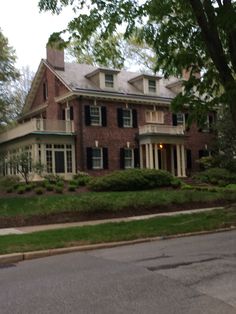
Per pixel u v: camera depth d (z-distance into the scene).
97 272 7.14
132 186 23.78
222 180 27.91
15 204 17.69
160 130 31.66
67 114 30.86
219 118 32.88
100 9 14.19
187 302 5.30
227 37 13.80
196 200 18.42
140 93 32.88
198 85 15.82
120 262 8.02
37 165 25.98
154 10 14.12
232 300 5.37
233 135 31.88
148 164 31.23
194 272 6.91
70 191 23.05
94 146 29.92
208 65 15.65
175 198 17.78
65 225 13.39
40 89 35.12
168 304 5.24
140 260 8.15
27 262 8.65
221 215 14.70
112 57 16.03
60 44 14.81
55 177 25.94
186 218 14.19
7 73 29.84
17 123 36.94
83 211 15.09
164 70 15.77
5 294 5.97
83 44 15.34
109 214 15.41
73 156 29.67
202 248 9.39
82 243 10.05
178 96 15.91
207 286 6.02
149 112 33.25
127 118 31.97
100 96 30.25
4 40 29.02
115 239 10.57
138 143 32.19
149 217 14.91
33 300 5.60
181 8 14.37
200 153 35.31
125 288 6.02
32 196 21.11
